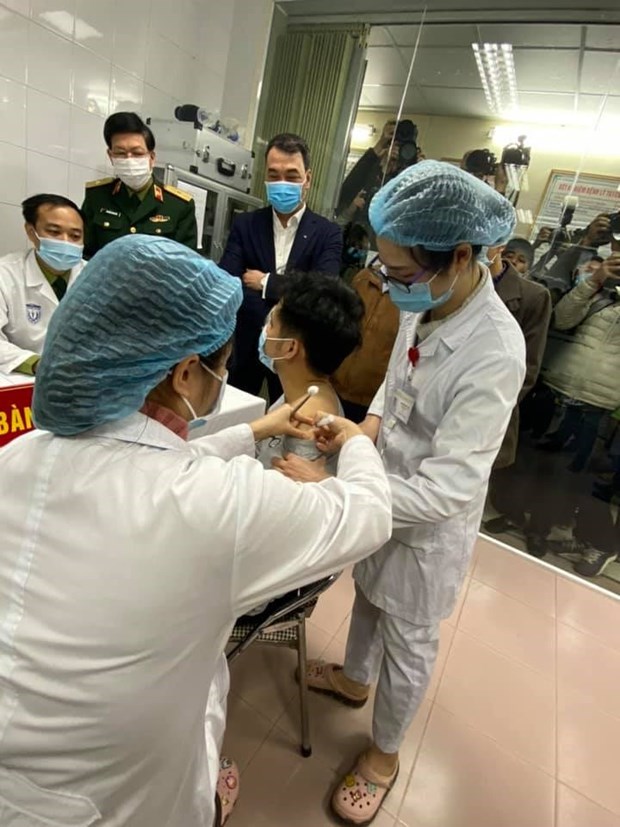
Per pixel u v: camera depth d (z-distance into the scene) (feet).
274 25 9.15
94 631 1.50
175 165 7.97
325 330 3.15
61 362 1.53
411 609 3.43
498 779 4.47
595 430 7.80
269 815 3.92
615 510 7.97
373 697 5.07
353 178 9.04
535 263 7.66
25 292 5.36
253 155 9.20
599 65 6.92
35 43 6.49
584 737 5.00
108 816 1.84
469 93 7.89
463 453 2.76
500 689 5.44
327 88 8.94
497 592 7.13
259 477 1.67
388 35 8.31
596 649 6.29
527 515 8.64
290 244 7.02
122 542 1.50
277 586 1.68
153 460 1.63
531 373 7.17
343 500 1.90
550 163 7.40
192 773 2.19
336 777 4.26
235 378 7.52
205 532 1.50
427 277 2.78
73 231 5.13
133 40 7.73
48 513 1.58
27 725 1.60
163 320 1.56
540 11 7.10
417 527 3.22
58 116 7.09
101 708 1.56
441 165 2.60
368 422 3.99
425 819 4.07
